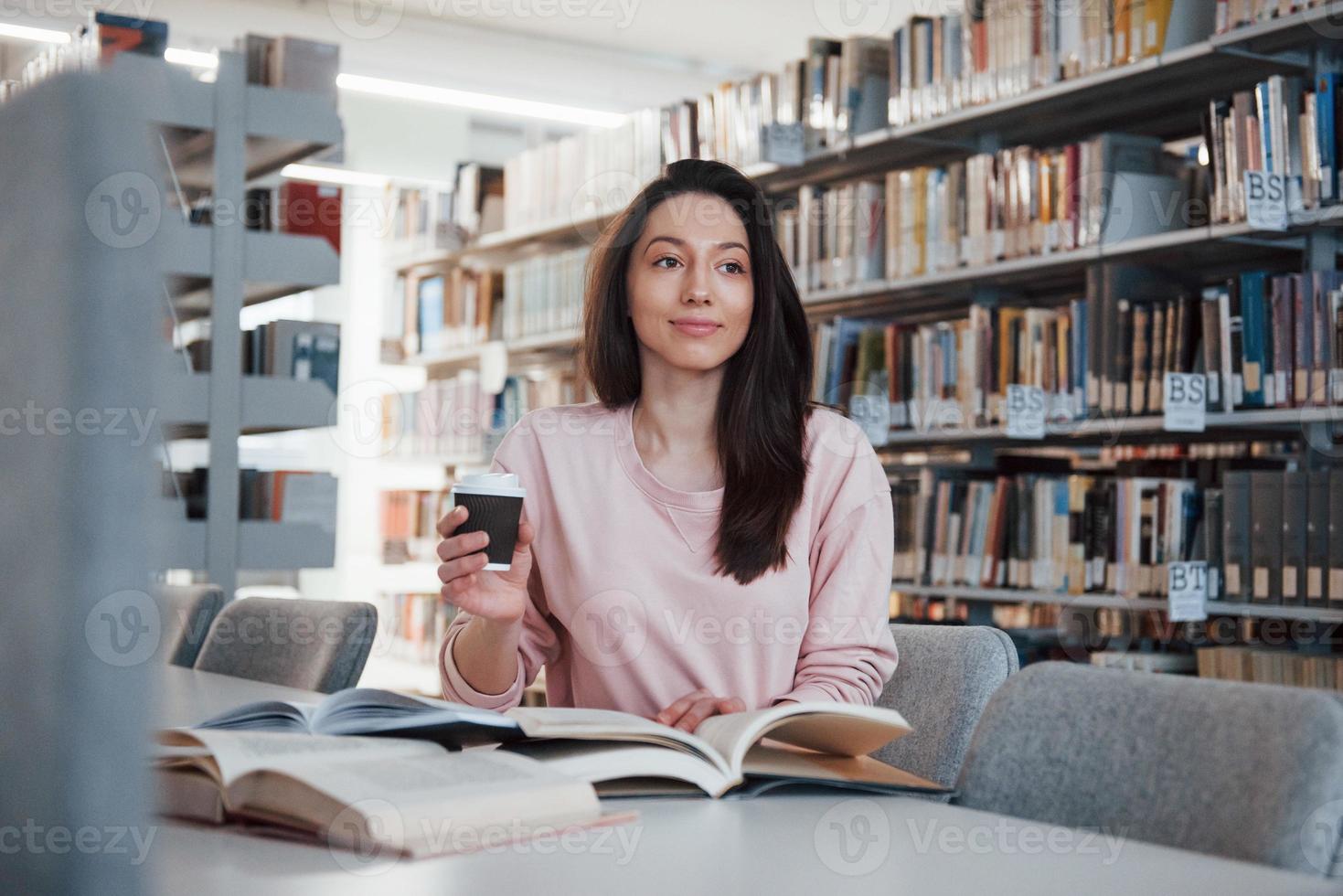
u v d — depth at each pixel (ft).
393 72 18.35
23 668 1.16
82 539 1.12
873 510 4.33
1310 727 2.34
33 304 1.13
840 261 11.80
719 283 4.20
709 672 4.10
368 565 18.06
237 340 9.59
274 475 9.87
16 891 1.18
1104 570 9.75
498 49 18.12
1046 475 10.52
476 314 16.69
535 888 1.98
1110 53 9.36
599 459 4.34
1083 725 2.74
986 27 10.41
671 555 4.15
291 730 2.84
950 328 10.96
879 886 2.03
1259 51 8.70
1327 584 8.38
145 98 1.13
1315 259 8.66
